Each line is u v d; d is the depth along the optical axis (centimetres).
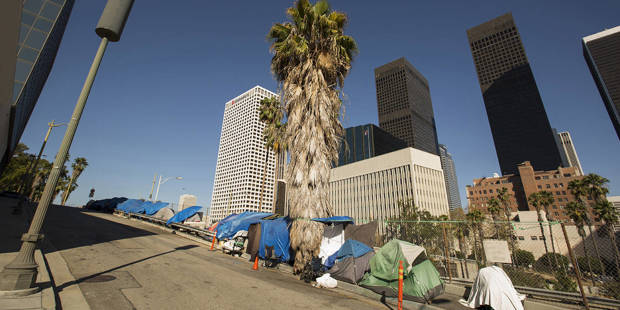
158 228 2523
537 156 16175
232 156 15125
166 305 609
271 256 1369
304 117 1297
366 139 16812
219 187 15475
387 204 10738
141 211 3095
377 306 777
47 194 582
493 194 13900
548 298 892
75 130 603
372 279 907
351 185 12300
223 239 1822
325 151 1250
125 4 662
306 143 1235
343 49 1376
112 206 3784
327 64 1321
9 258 774
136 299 625
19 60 2669
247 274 1050
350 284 954
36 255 863
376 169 11475
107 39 652
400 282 700
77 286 670
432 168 11025
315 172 1191
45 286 595
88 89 612
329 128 1284
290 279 1052
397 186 10606
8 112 1367
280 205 3431
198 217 2489
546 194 6781
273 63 1432
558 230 5641
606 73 16012
